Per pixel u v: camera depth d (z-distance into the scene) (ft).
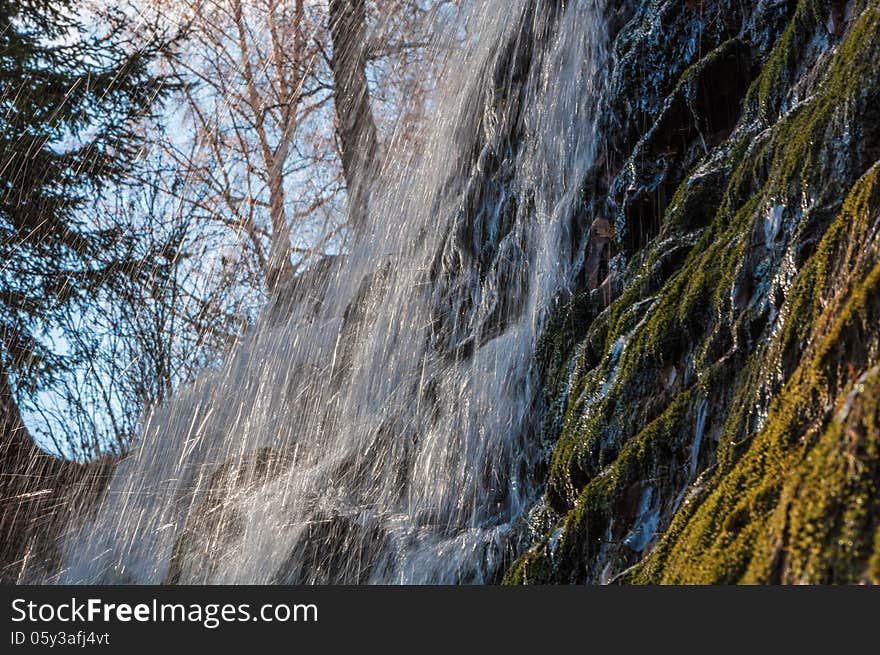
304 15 36.70
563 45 13.62
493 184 14.78
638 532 6.02
